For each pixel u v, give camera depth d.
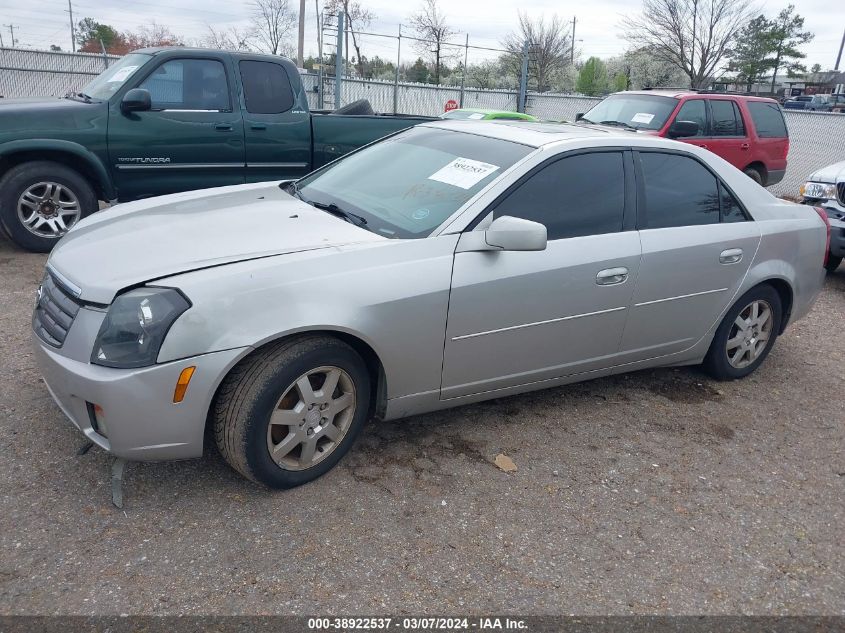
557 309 3.74
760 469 3.81
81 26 38.28
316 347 3.06
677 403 4.49
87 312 2.88
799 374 5.18
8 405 3.76
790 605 2.82
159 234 3.35
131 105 6.67
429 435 3.82
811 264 4.91
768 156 11.45
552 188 3.76
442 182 3.79
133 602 2.54
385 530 3.03
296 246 3.23
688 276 4.22
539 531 3.12
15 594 2.53
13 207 6.46
